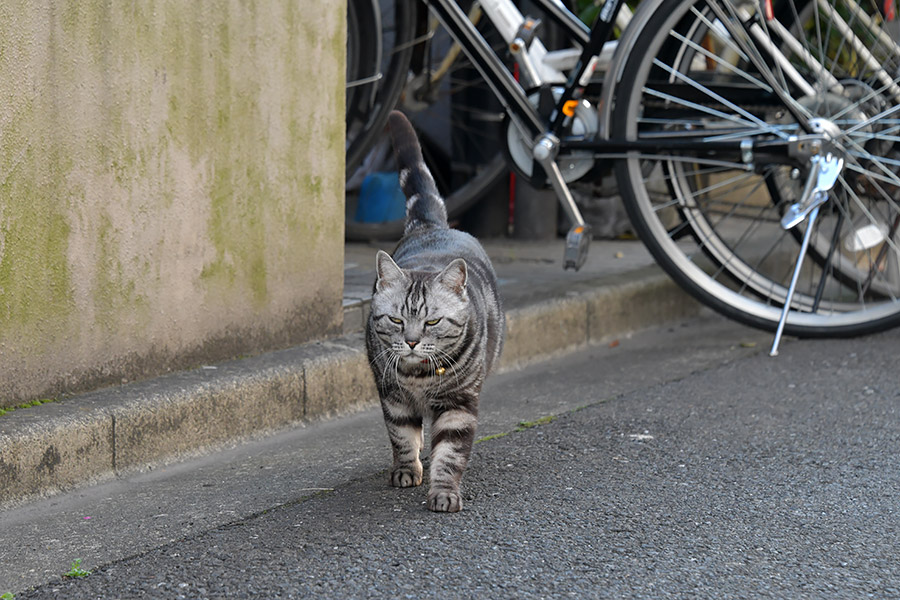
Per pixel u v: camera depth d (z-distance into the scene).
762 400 4.70
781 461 3.89
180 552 3.02
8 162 3.47
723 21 5.11
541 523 3.27
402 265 3.95
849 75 5.80
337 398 4.55
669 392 4.84
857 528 3.24
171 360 4.15
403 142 4.52
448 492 3.41
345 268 6.16
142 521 3.28
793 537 3.17
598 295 5.85
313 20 4.55
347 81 6.17
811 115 5.30
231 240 4.32
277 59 4.41
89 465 3.60
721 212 6.82
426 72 6.66
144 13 3.85
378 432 4.31
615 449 4.03
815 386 4.89
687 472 3.77
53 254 3.66
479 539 3.13
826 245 6.13
